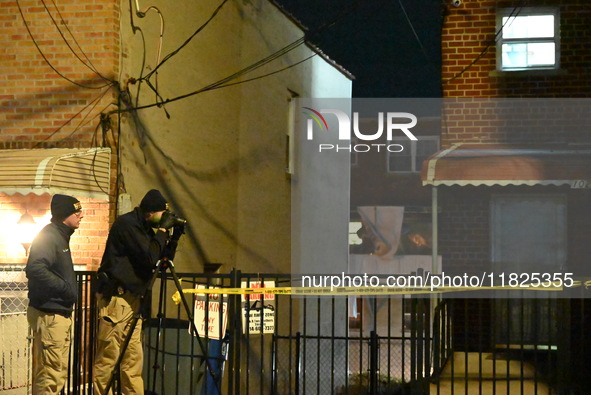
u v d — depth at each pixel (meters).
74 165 10.48
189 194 13.84
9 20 11.61
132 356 7.59
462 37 12.21
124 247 7.48
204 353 7.51
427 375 8.17
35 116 11.43
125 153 11.52
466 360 8.16
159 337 8.47
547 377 9.45
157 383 8.79
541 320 11.55
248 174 16.62
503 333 11.59
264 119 17.64
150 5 12.45
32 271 7.14
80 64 11.35
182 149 13.59
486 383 9.34
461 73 12.17
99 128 11.22
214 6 14.94
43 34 11.49
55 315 7.24
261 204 17.34
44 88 11.44
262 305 8.61
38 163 10.12
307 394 17.78
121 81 11.49
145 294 7.25
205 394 8.02
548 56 12.09
